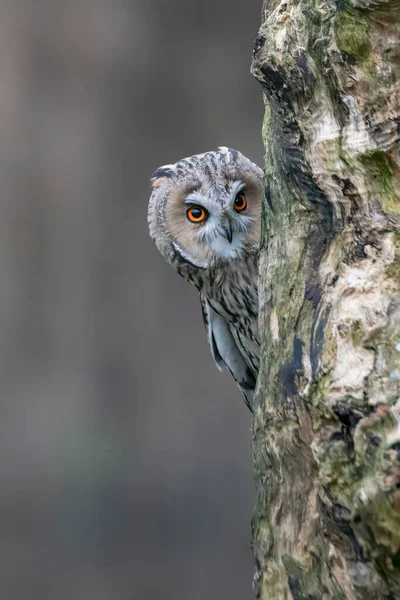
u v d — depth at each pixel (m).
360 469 3.24
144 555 16.11
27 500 17.22
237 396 18.75
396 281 3.49
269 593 3.95
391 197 3.59
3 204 18.86
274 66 3.75
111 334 19.41
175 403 19.03
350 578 3.39
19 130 18.66
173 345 19.48
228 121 18.86
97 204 19.20
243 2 18.50
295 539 3.78
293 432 3.70
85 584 15.25
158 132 18.97
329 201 3.77
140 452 18.44
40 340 19.30
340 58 3.52
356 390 3.32
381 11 3.39
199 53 18.70
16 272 19.09
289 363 3.75
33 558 15.80
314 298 3.74
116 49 18.56
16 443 18.61
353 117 3.59
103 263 19.39
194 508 17.39
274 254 4.08
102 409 19.16
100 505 17.09
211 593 15.38
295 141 3.82
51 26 18.34
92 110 18.78
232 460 18.30
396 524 3.13
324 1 3.55
